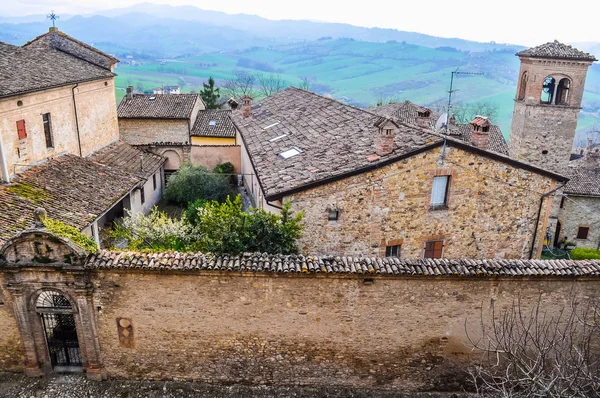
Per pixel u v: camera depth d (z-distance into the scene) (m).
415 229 15.91
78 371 12.85
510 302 11.92
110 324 12.15
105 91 28.70
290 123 23.25
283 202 14.55
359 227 15.34
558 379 9.54
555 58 29.80
